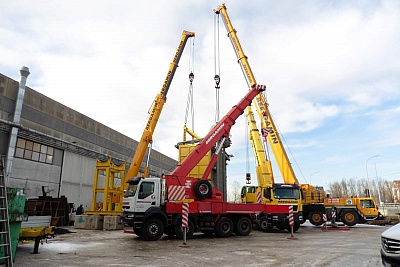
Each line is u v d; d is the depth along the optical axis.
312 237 14.86
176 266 7.67
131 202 13.23
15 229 7.72
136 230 14.12
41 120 24.12
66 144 26.67
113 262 8.12
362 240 13.51
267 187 18.61
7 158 20.42
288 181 21.27
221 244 12.01
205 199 14.75
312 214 22.34
